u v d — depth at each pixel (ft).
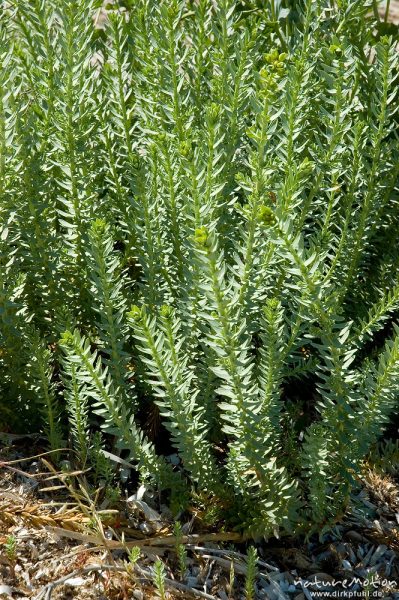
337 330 9.73
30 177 8.55
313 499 7.96
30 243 8.86
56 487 7.97
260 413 7.79
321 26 10.12
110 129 9.89
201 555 8.23
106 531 8.26
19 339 8.60
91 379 7.43
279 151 8.86
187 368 8.74
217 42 10.04
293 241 6.36
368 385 7.61
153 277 8.86
